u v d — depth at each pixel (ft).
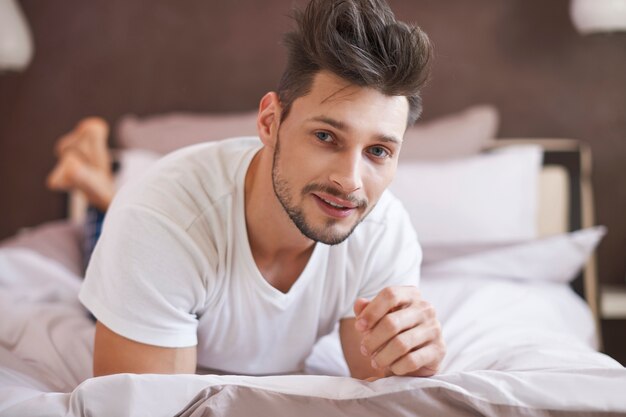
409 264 4.68
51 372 4.76
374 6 3.68
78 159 8.23
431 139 9.25
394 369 3.81
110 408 3.59
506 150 9.01
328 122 3.60
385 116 3.65
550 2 9.91
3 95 10.46
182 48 10.31
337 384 3.80
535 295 7.02
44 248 8.07
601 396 3.63
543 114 9.96
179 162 4.46
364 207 3.77
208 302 4.31
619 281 9.93
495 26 9.96
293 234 4.17
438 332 3.88
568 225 9.15
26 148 10.49
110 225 4.23
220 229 4.24
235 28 10.27
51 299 6.91
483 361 4.61
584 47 9.89
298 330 4.60
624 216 9.90
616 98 9.87
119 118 10.41
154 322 4.06
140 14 10.34
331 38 3.57
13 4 9.73
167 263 4.07
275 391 3.70
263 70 10.27
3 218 10.52
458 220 8.32
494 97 9.98
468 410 3.63
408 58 3.60
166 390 3.67
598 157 9.91
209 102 10.32
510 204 8.54
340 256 4.46
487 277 7.71
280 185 3.81
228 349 4.58
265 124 4.02
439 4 10.01
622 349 9.59
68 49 10.40
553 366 4.09
